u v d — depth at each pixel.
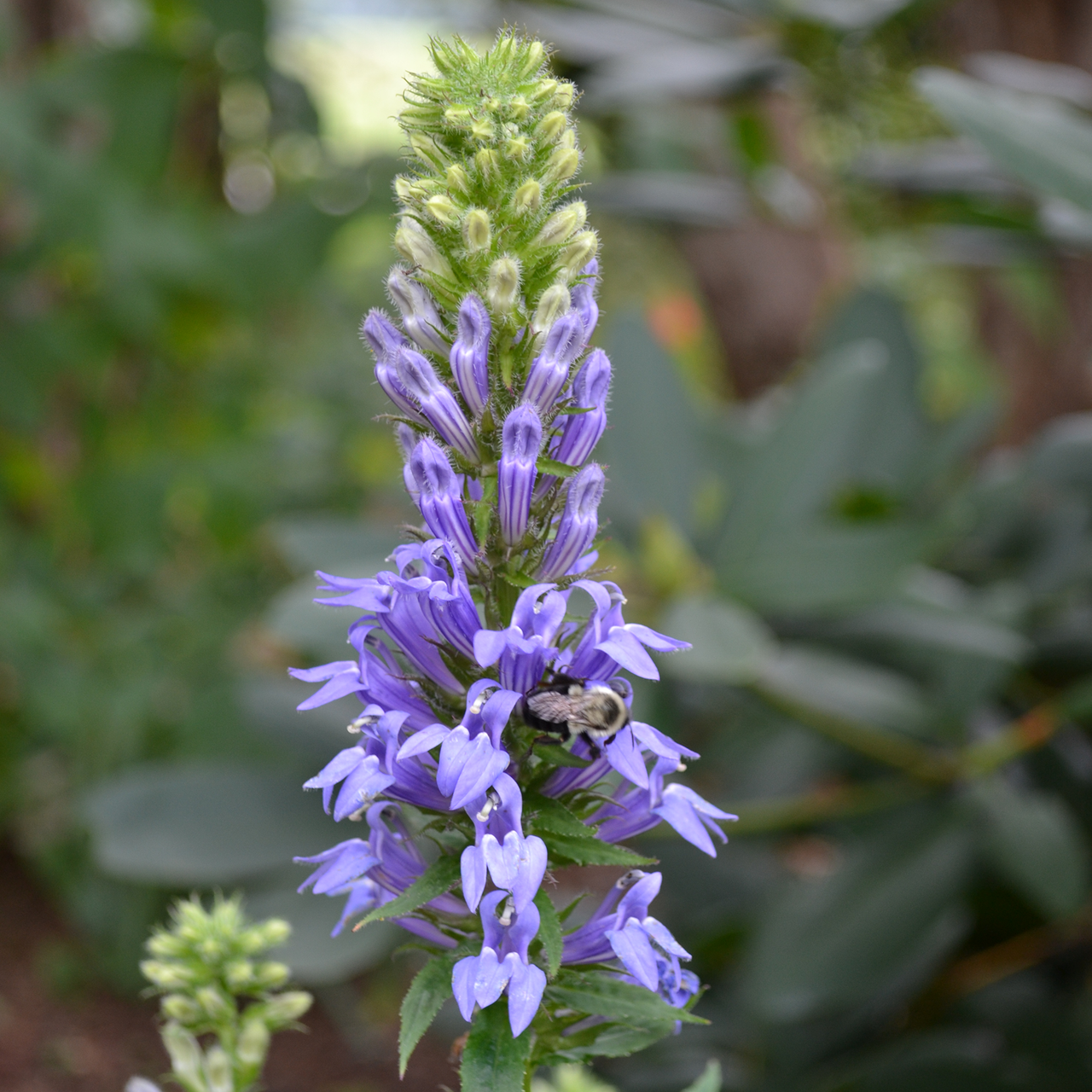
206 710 0.79
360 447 1.11
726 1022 0.66
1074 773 0.63
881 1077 0.56
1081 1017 0.61
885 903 0.52
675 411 0.55
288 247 0.82
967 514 0.62
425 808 0.30
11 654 0.79
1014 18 0.71
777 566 0.51
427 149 0.30
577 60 0.64
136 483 0.86
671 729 0.51
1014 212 0.66
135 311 0.84
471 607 0.29
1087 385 0.79
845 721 0.56
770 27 0.63
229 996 0.35
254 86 0.87
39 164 0.76
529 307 0.30
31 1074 0.70
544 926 0.28
